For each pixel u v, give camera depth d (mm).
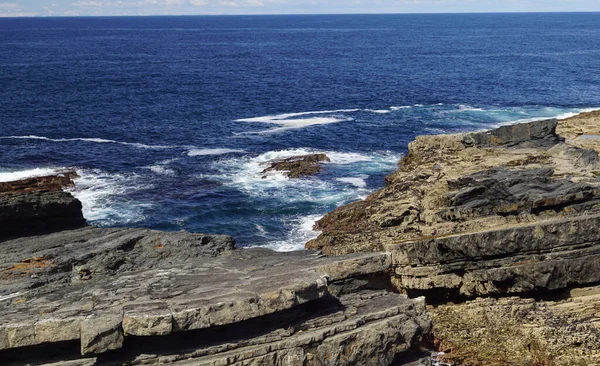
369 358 21547
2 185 35500
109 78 123438
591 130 55219
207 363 19234
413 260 30109
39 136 70625
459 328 27672
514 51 185000
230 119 82500
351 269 24203
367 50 198375
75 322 18766
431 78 123188
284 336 20562
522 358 25516
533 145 48688
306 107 91875
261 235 44125
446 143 51219
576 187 31688
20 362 18797
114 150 65438
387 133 73438
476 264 29656
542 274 28609
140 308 19594
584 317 27328
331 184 53531
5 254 25297
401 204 39438
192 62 160750
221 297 20312
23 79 118312
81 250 25578
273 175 56156
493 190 32906
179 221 46344
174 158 62500
